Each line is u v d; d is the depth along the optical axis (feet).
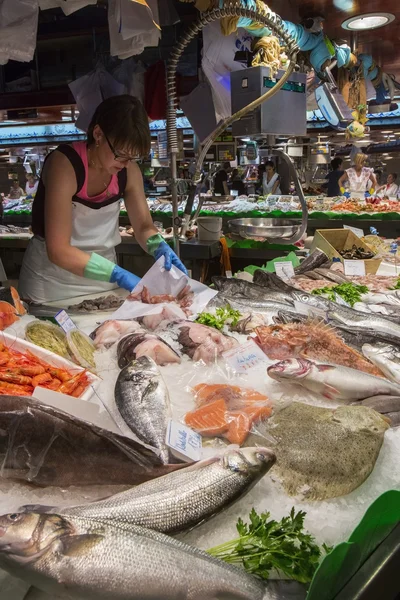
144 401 5.01
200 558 3.28
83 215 9.71
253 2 10.29
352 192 32.19
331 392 5.61
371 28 18.81
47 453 4.10
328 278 11.51
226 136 17.19
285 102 12.19
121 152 8.33
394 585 3.46
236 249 16.44
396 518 3.56
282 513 4.00
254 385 5.87
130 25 8.69
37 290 9.98
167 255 8.20
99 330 7.08
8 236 20.77
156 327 7.32
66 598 3.10
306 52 16.65
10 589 3.32
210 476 3.91
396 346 6.98
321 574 3.10
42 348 6.02
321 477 4.26
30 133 35.60
